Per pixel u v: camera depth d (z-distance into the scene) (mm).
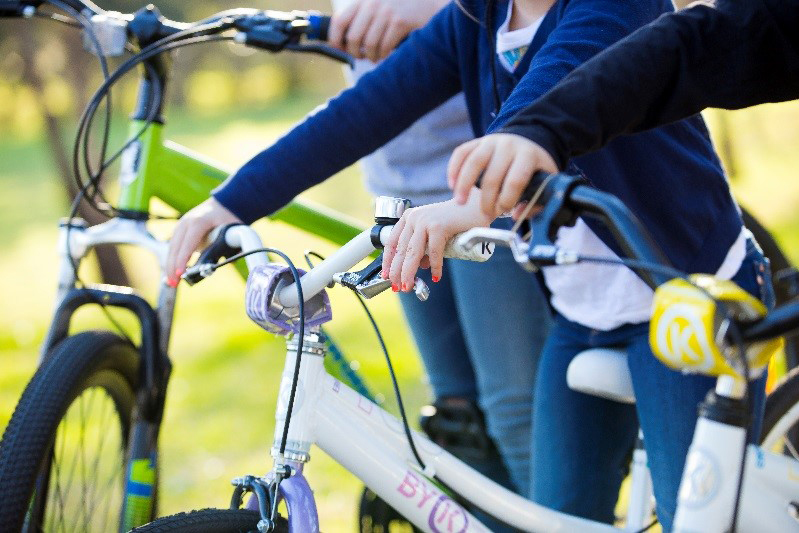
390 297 10086
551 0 2340
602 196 1470
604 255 2383
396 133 2605
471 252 1753
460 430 3338
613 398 2471
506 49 2375
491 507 2336
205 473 5562
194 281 2211
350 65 3027
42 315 11953
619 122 1651
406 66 2582
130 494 2582
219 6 25141
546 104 1618
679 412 2266
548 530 2365
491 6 2400
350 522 4574
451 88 2613
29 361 9180
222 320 9859
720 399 1464
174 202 2863
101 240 2635
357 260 1947
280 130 25312
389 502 2191
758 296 2334
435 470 2291
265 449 6012
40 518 2529
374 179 3305
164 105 2770
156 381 2627
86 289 2637
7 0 2775
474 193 1835
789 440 3082
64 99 17812
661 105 1712
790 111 15273
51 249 16031
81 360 2467
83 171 11656
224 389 7504
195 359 8469
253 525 1965
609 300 2389
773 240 3238
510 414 3090
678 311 1390
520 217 1575
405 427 2182
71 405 2453
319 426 2094
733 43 1700
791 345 3322
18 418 2354
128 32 2738
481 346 3090
